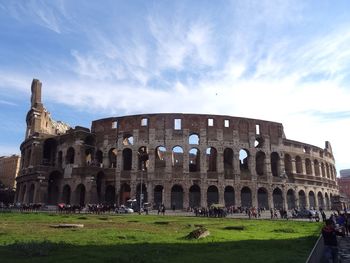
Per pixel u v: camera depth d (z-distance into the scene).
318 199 118.12
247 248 25.31
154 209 96.94
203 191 97.44
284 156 110.44
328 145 135.38
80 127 106.88
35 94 119.06
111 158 107.69
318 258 21.70
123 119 105.31
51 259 18.69
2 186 169.25
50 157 114.56
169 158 99.56
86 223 46.12
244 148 103.62
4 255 19.75
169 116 102.88
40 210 89.81
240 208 94.25
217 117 103.94
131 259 19.20
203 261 19.47
